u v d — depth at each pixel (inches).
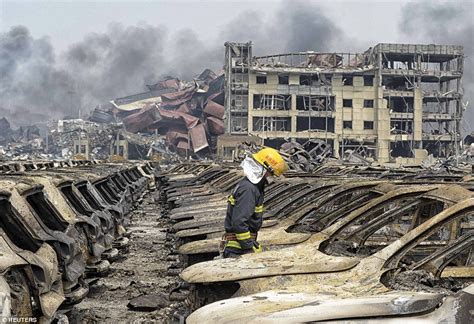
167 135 3961.6
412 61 3417.8
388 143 3233.3
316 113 3245.6
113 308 304.3
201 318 147.8
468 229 263.3
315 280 184.9
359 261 192.5
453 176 414.9
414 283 185.2
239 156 1300.4
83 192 442.9
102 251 355.9
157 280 379.2
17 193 261.1
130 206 787.4
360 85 3270.2
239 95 3316.9
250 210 246.4
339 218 278.8
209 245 278.2
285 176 501.4
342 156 3011.8
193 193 641.0
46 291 208.8
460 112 3329.2
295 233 274.4
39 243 234.8
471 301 124.6
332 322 131.7
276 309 144.9
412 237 189.2
